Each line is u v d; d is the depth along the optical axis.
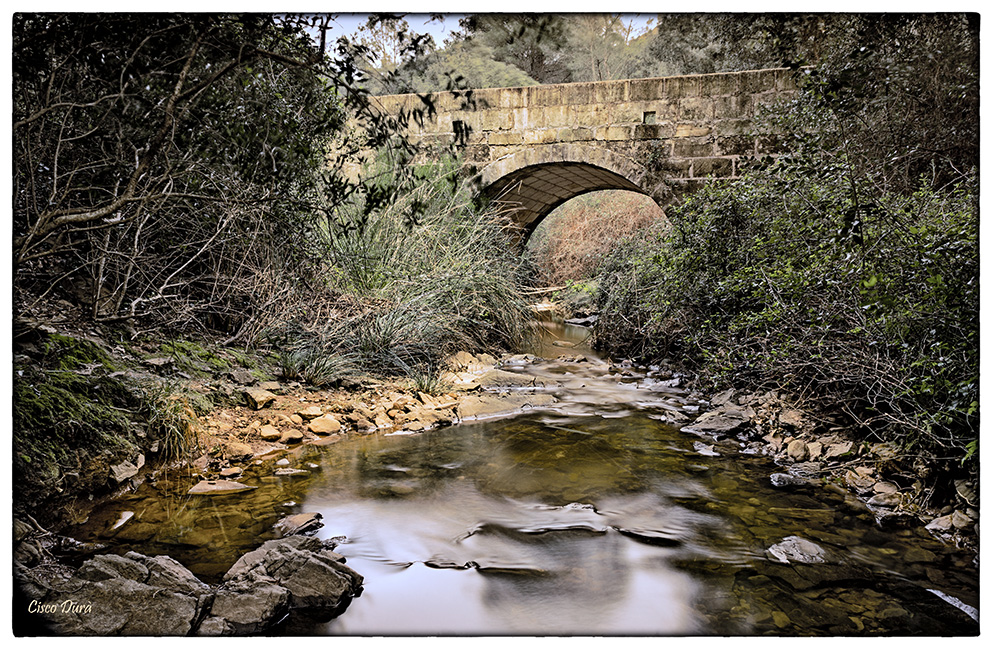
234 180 3.99
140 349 4.18
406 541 2.60
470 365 6.18
